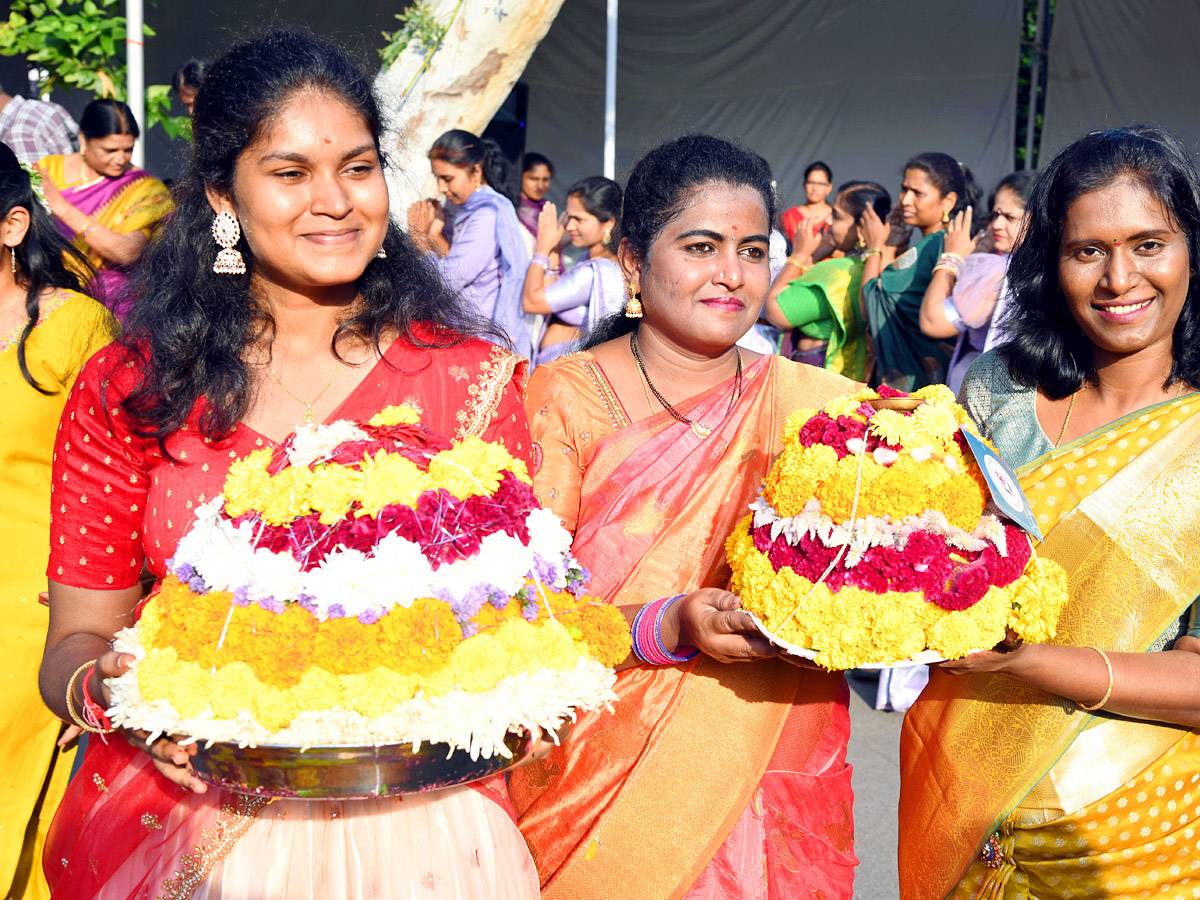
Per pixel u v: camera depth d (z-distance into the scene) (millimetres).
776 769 2482
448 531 1701
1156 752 2271
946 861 2471
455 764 1705
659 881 2416
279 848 1874
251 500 1741
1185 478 2285
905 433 2041
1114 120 13586
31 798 3012
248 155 1899
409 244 2182
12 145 7938
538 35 6508
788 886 2465
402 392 2072
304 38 1984
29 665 2986
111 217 6625
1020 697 2352
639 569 2486
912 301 6223
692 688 2434
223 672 1630
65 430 2047
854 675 6047
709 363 2594
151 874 1917
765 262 2512
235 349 2025
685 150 2494
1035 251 2451
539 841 2492
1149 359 2367
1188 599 2273
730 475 2527
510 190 7363
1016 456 2496
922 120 14312
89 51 8531
